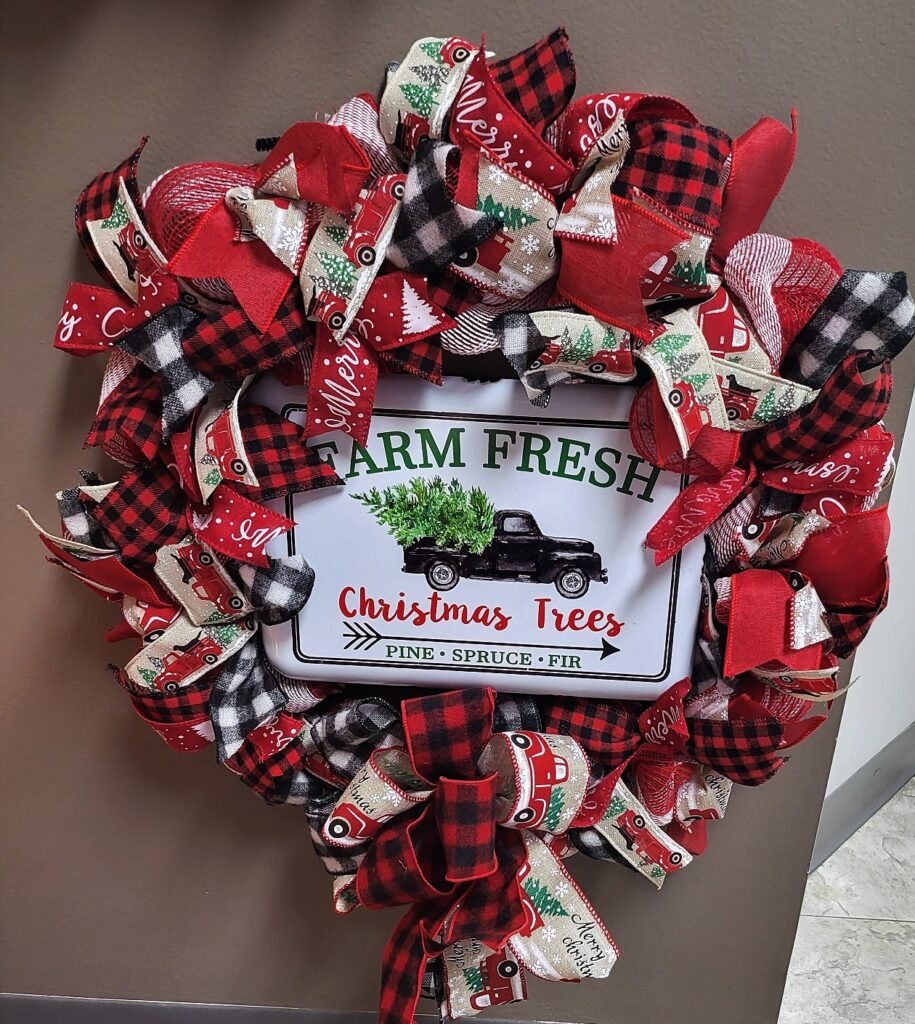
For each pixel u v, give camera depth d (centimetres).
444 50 39
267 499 44
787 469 45
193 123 45
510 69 39
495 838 48
